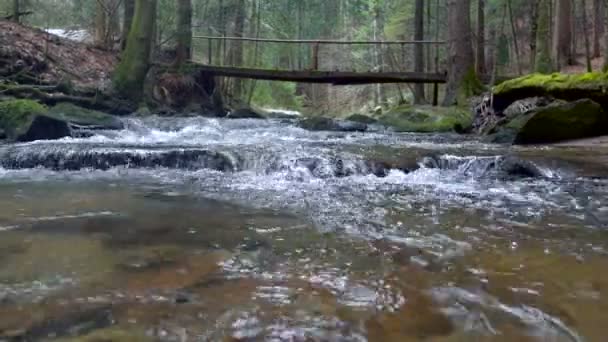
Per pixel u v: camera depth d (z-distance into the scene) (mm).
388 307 1635
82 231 2617
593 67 16031
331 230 2705
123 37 15047
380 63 26422
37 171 5176
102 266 2029
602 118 7461
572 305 1656
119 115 11312
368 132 9898
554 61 16812
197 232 2633
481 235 2607
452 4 12875
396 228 2764
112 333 1418
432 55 23531
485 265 2092
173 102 14141
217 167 5414
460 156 5434
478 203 3547
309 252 2285
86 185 4277
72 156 5426
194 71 14547
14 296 1686
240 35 19297
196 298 1696
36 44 12258
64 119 7586
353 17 34094
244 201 3578
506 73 21406
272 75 13695
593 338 1415
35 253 2195
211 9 19797
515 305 1656
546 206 3430
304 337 1412
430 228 2762
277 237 2547
